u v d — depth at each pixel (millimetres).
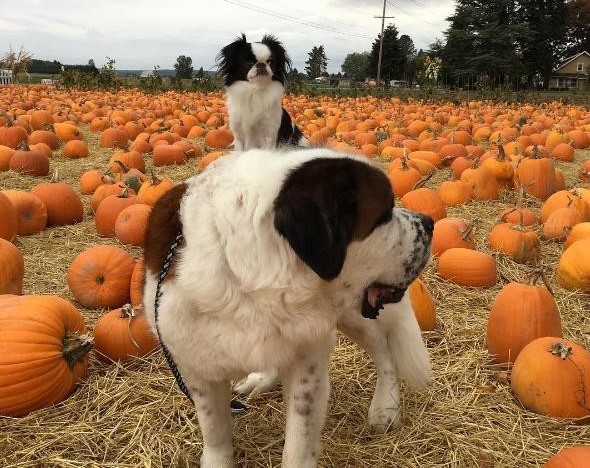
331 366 1727
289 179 966
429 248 1188
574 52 34531
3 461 1321
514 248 2584
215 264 994
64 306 1622
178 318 1047
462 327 1991
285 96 11656
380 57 25969
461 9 25656
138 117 7195
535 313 1743
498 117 7918
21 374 1461
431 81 17578
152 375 1679
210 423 1221
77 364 1614
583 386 1499
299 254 914
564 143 5246
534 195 3613
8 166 4039
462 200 3422
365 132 5582
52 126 5711
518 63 24141
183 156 4582
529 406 1543
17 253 1956
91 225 3018
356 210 1001
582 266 2250
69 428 1438
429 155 4449
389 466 1353
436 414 1521
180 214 1067
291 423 1160
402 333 1496
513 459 1359
